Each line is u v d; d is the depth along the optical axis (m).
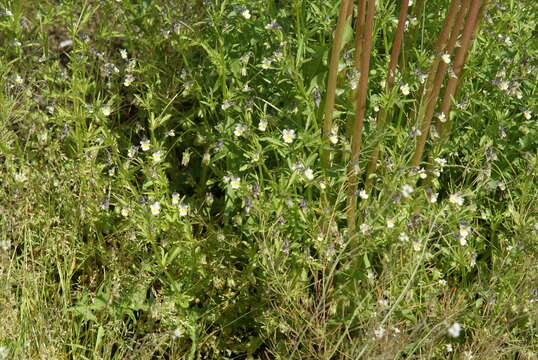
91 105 0.93
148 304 0.87
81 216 0.90
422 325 0.79
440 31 0.92
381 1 0.92
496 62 1.02
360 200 0.92
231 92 0.90
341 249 0.77
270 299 0.84
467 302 0.88
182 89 1.04
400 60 1.00
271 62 0.91
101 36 1.02
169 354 0.88
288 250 0.81
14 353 0.79
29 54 1.02
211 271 0.89
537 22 1.07
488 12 1.03
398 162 0.83
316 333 0.79
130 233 0.86
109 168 1.03
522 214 0.87
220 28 0.93
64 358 0.83
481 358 0.79
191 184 1.00
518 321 0.86
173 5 1.03
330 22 0.92
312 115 0.83
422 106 0.84
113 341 0.83
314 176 0.85
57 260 0.87
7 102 0.93
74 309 0.85
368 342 0.73
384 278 0.80
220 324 0.91
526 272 0.82
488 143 0.92
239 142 0.89
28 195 0.91
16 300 0.84
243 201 0.86
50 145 0.93
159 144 0.95
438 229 0.83
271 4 0.91
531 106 0.98
